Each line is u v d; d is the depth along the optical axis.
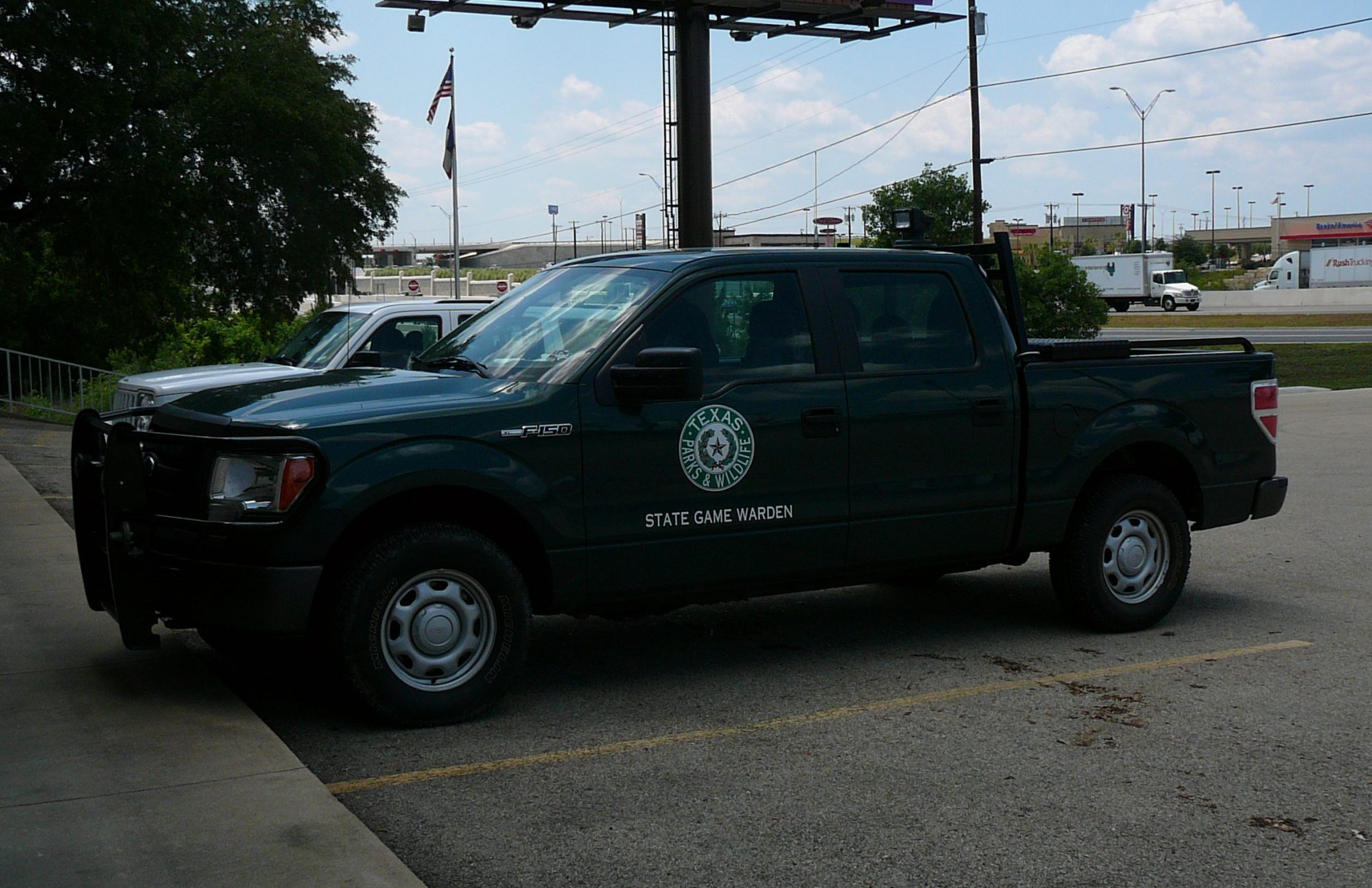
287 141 29.20
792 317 6.15
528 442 5.43
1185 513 7.39
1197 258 142.25
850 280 6.34
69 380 20.38
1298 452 16.45
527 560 5.70
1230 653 6.65
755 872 3.96
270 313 32.34
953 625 7.32
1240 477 7.43
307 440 5.05
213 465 5.16
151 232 27.44
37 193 27.19
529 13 30.61
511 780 4.78
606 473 5.60
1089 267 70.88
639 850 4.13
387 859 3.88
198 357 43.88
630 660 6.55
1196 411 7.23
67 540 9.10
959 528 6.52
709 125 31.58
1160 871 3.98
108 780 4.49
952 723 5.48
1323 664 6.41
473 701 5.42
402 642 5.30
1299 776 4.81
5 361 21.03
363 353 9.73
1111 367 6.96
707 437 5.80
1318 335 46.72
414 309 10.98
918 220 7.25
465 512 5.62
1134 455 7.21
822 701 5.81
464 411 5.37
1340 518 11.05
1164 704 5.75
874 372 6.27
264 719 5.51
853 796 4.61
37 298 33.84
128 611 5.39
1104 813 4.45
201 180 27.77
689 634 7.14
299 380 6.04
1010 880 3.91
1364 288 72.94
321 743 5.20
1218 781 4.76
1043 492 6.73
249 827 4.10
